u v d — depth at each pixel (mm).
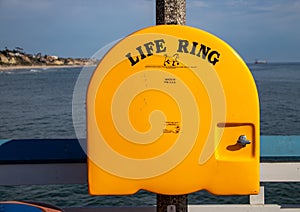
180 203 2504
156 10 2453
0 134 27453
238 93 2172
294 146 2791
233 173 2221
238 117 2184
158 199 2523
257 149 2215
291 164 2807
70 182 2793
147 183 2232
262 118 33031
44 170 2787
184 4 2426
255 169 2227
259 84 60219
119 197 9953
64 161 2771
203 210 2861
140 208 2883
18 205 2426
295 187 12000
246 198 10266
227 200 10070
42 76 62406
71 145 2773
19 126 29578
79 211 2859
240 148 2215
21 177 2781
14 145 2779
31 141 2797
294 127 29188
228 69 2162
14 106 39219
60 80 53812
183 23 2426
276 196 11352
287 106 38531
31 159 2744
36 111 35531
